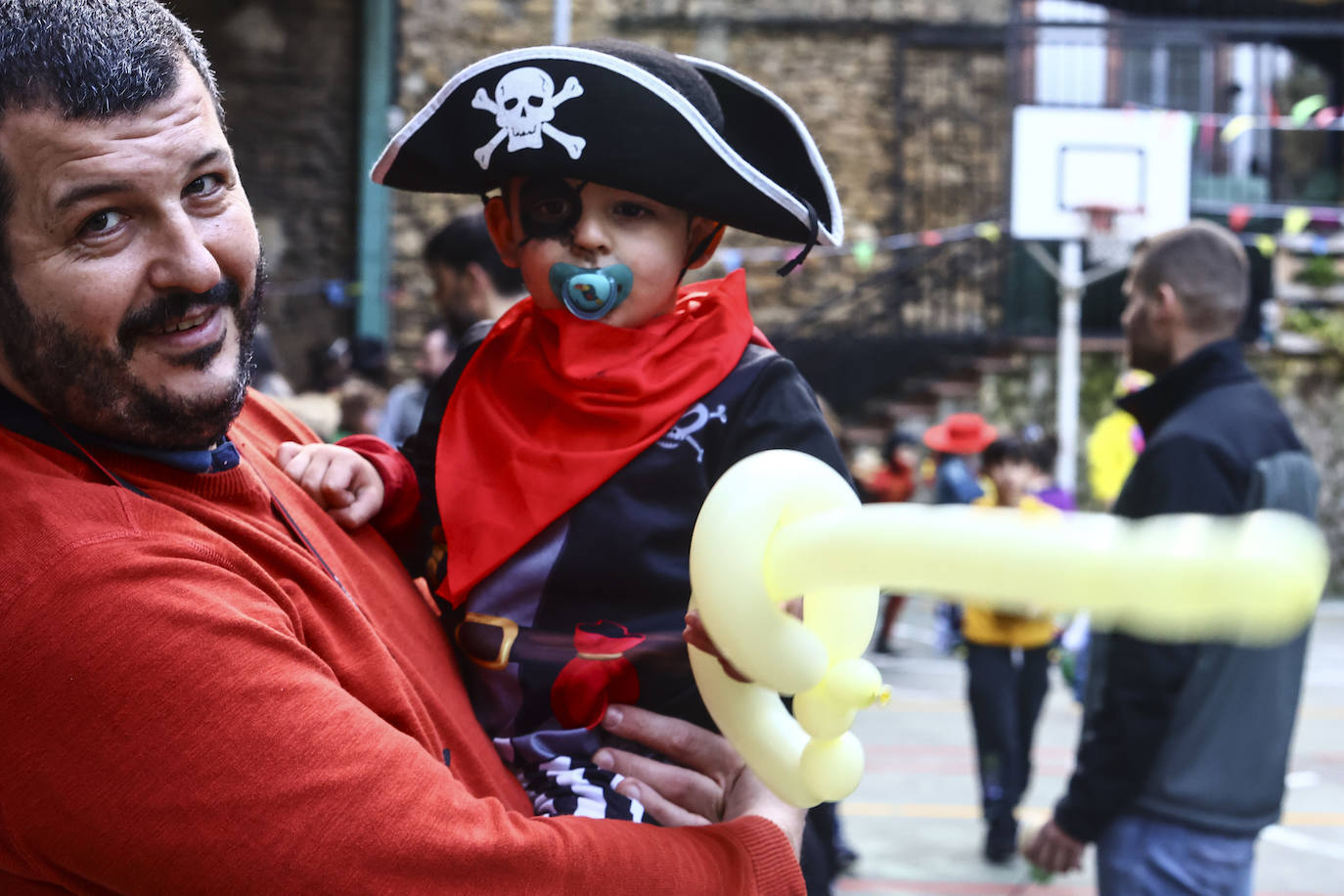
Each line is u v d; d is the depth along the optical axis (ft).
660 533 3.79
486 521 3.88
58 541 2.79
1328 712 23.02
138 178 2.94
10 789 2.72
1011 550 1.94
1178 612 1.76
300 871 2.71
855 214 38.06
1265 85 41.11
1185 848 6.81
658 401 3.85
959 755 19.61
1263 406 7.09
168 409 3.09
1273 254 36.88
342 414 15.97
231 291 3.20
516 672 3.80
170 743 2.70
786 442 3.86
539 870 2.95
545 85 3.75
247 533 3.21
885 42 37.78
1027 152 33.68
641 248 3.90
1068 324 31.07
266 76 34.58
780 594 2.62
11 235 2.93
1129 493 7.13
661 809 3.61
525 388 4.05
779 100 4.17
